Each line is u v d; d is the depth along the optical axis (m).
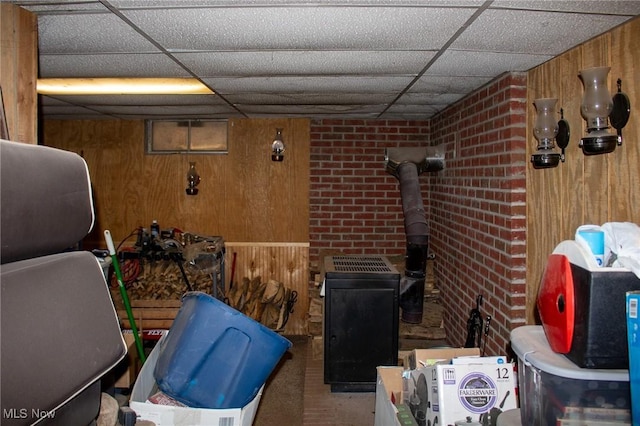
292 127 4.52
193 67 2.51
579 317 1.23
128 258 4.02
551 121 2.05
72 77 2.76
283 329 4.46
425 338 3.62
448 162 3.76
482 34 1.90
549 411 1.26
